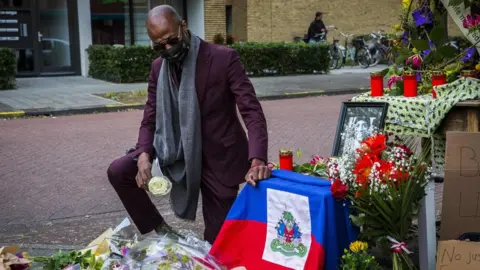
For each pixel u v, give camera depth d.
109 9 18.89
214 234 3.63
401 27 4.32
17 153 8.08
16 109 11.99
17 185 6.43
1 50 14.79
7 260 3.30
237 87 3.40
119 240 3.59
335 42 21.83
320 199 2.94
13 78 15.11
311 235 3.01
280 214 3.16
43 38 17.70
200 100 3.42
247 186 3.30
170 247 3.18
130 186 3.55
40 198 5.94
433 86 3.66
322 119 10.66
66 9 17.89
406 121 3.55
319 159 3.73
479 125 3.40
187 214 3.56
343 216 3.02
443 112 3.45
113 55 16.28
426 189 3.14
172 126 3.46
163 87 3.45
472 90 3.43
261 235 3.26
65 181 6.57
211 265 3.13
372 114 3.62
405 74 3.73
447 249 2.77
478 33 3.73
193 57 3.39
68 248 4.42
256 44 18.23
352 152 3.22
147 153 3.49
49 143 8.77
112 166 3.51
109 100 13.20
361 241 3.05
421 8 4.12
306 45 18.80
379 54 21.98
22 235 4.83
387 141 3.62
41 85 15.89
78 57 18.17
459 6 3.81
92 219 5.26
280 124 10.14
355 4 25.73
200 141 3.44
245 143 3.58
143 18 19.47
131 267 3.08
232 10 24.45
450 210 3.09
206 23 20.12
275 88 15.33
